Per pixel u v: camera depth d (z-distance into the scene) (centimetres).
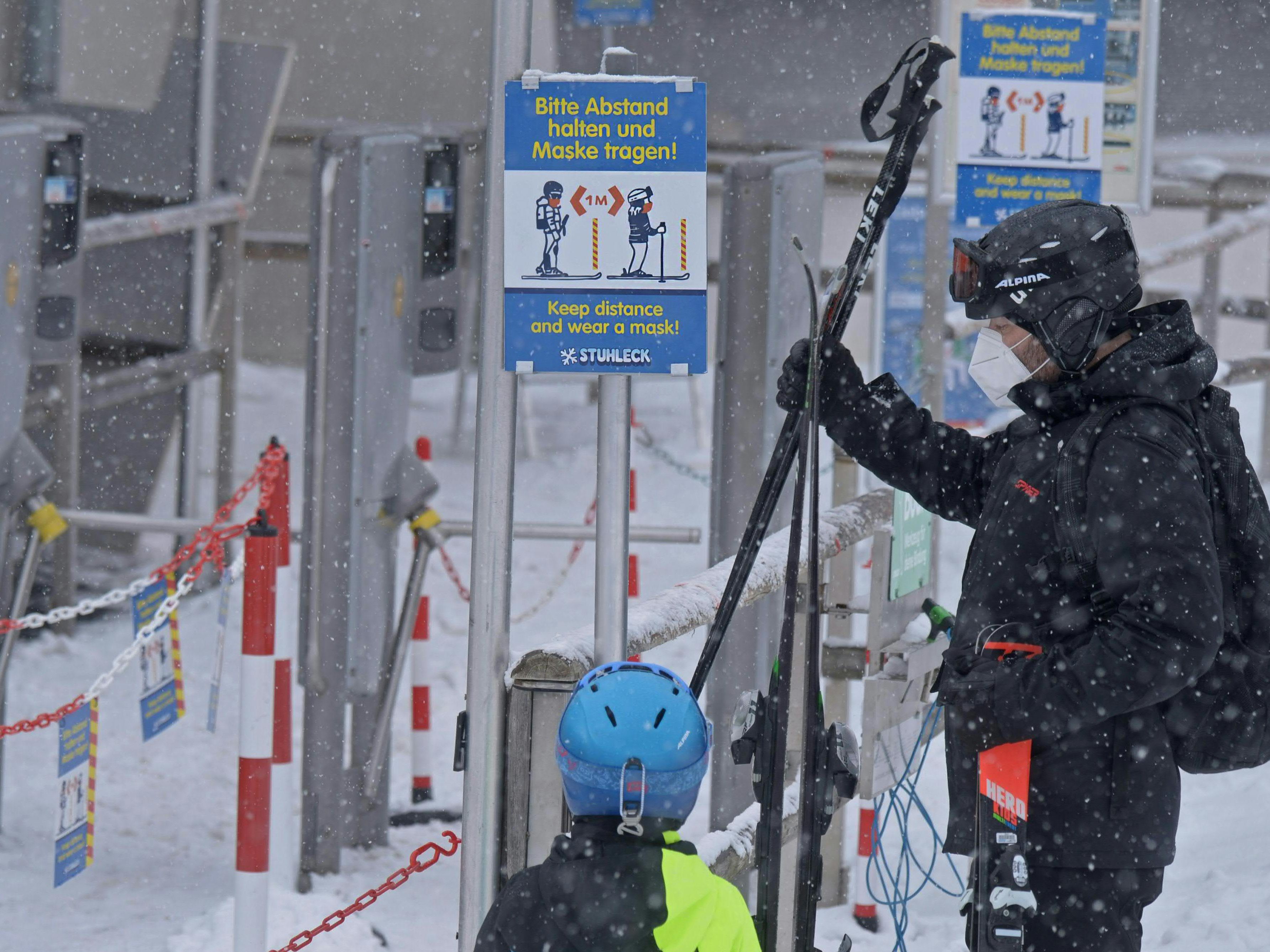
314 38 3669
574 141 908
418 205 1741
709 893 658
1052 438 797
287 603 1530
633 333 915
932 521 1406
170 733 2173
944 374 2217
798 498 754
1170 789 780
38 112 2616
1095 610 768
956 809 807
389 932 1489
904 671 1223
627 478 930
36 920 1485
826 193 3588
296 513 3303
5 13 2581
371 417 1675
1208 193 3397
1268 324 3378
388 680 1755
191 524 1695
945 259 2133
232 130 2917
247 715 1178
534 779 902
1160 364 772
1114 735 772
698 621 1023
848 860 1605
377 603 1722
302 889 1634
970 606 812
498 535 919
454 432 3825
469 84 3741
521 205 912
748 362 1524
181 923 1491
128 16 2669
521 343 915
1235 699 782
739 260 1518
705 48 4009
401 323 1711
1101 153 1820
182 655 2536
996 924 751
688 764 677
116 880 1630
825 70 3956
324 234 1664
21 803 1894
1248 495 787
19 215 1628
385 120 3716
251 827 1184
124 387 2698
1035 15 1802
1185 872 1449
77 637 2609
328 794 1678
